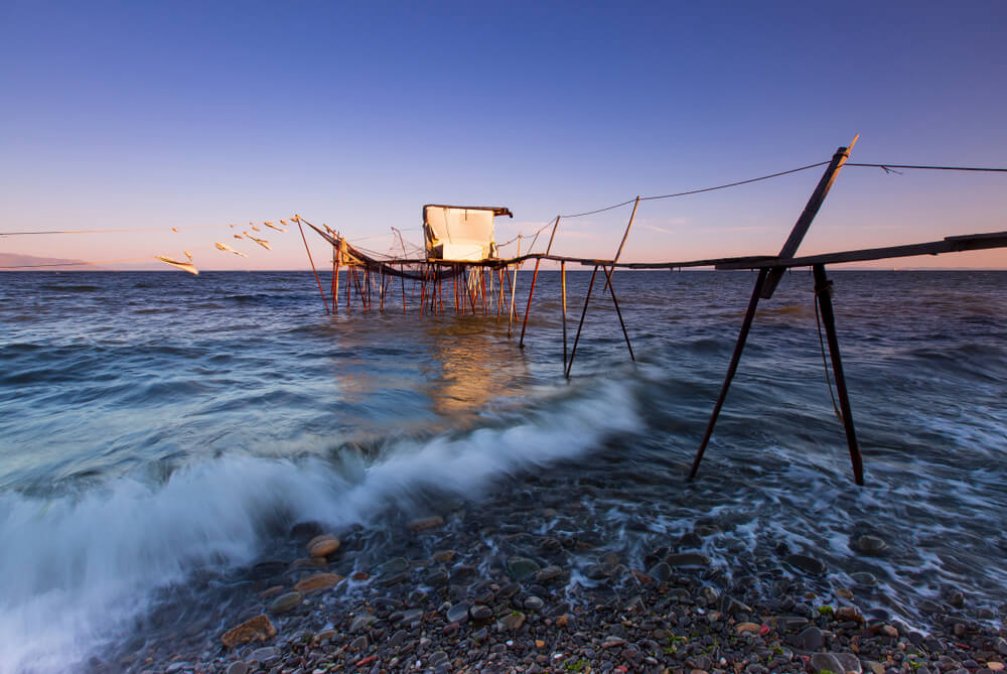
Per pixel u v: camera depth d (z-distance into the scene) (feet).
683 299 172.35
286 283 269.23
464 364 49.96
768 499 19.08
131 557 15.48
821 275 19.03
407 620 12.57
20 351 50.80
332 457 23.62
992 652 11.00
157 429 27.99
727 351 57.88
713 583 13.75
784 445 25.43
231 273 602.44
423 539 16.56
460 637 11.91
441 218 85.10
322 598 13.55
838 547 15.52
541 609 12.84
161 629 12.57
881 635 11.62
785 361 51.16
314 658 11.39
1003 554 15.10
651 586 13.69
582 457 24.17
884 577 13.94
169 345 56.95
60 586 14.10
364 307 114.62
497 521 17.66
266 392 37.06
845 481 20.63
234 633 12.23
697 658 11.00
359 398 35.40
